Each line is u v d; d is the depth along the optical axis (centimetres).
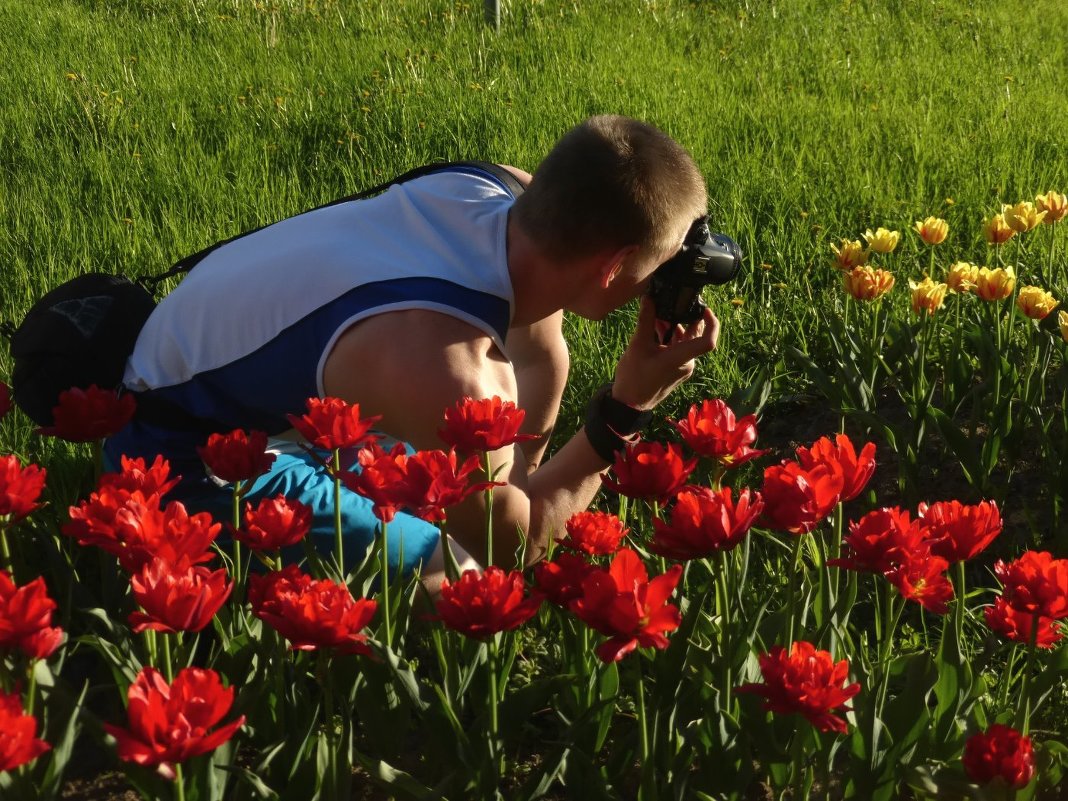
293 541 170
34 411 241
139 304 251
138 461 180
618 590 140
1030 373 303
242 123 602
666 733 184
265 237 240
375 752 200
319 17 860
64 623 201
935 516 176
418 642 238
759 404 323
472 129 587
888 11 942
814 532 256
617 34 806
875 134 581
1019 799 167
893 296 393
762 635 203
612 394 242
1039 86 716
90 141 575
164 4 905
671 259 233
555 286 222
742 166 525
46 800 148
